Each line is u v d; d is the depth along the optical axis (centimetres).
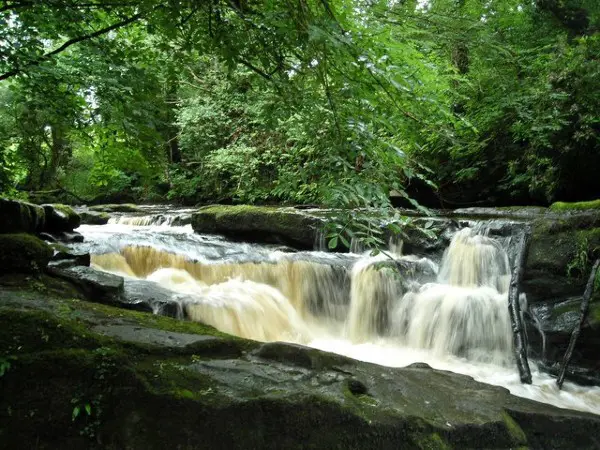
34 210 711
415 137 307
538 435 366
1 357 302
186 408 297
